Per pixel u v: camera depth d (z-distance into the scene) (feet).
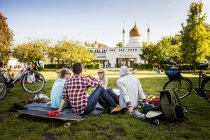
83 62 192.65
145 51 181.06
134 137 14.32
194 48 111.14
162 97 17.70
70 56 176.45
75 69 18.04
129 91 20.15
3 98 27.71
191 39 111.45
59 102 19.71
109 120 17.78
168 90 17.62
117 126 16.39
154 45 169.78
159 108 18.39
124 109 19.86
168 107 17.22
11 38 159.02
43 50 174.91
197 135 14.84
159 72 103.09
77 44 185.88
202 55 110.73
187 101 25.95
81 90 17.95
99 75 25.77
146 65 174.70
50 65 199.72
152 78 63.57
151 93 32.53
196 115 19.67
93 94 18.94
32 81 32.94
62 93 19.67
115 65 239.71
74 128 15.84
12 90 35.12
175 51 158.92
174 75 27.07
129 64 240.73
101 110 20.68
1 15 153.17
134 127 16.21
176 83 27.53
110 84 46.80
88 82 18.24
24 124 16.78
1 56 150.10
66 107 20.02
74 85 17.84
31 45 168.96
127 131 15.26
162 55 159.74
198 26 111.45
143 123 17.16
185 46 114.32
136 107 21.81
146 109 18.80
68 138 14.01
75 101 17.83
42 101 23.81
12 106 21.33
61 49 178.19
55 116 16.92
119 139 13.93
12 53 170.30
